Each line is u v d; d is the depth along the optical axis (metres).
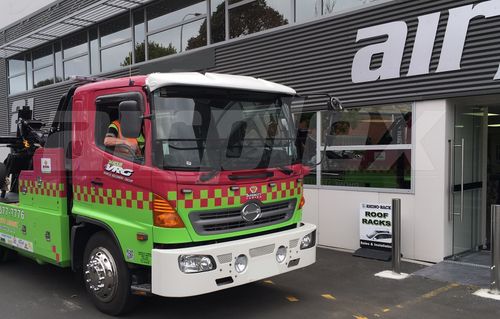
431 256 6.85
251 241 4.50
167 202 4.24
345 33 7.62
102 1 11.45
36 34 14.48
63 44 15.12
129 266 4.62
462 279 6.04
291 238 4.88
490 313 4.89
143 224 4.41
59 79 15.46
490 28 6.09
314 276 6.31
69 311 5.07
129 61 12.37
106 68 13.28
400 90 6.99
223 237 4.48
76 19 12.91
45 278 6.38
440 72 6.55
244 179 4.63
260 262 4.59
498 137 8.59
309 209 8.30
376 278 6.18
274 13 8.85
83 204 5.10
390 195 7.24
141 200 4.42
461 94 6.36
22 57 17.23
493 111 8.06
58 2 14.06
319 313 4.97
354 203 7.69
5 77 17.86
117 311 4.80
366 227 7.39
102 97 4.88
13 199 6.45
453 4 6.39
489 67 6.11
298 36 8.30
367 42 7.35
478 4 6.15
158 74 4.45
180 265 4.12
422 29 6.69
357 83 7.50
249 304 5.25
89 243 5.07
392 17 7.03
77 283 6.13
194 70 10.34
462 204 7.10
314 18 8.05
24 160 6.64
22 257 7.50
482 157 7.64
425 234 6.90
